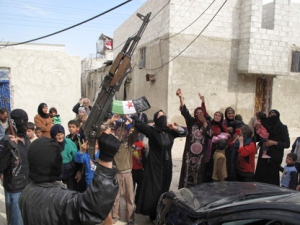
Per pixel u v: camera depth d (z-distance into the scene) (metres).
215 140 5.07
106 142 1.49
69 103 11.98
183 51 12.05
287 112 14.32
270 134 5.16
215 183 3.54
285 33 12.75
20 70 11.19
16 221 3.53
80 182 4.27
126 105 3.06
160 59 12.77
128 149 4.41
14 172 3.46
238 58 12.81
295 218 1.94
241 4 12.62
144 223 4.61
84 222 1.45
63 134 4.16
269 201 2.30
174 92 12.06
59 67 11.71
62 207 1.53
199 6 12.10
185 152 4.93
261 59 12.48
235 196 2.87
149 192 4.36
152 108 13.83
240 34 12.71
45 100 11.63
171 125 4.55
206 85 12.48
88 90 30.27
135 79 16.84
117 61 2.28
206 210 2.60
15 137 3.41
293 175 4.74
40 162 1.67
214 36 12.42
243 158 4.70
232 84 12.91
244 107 13.23
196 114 4.86
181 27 11.97
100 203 1.44
